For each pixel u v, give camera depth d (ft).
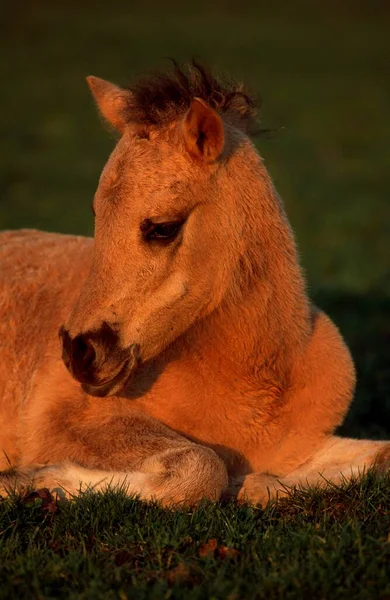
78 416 48.01
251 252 46.57
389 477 43.91
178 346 47.19
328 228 173.78
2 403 51.49
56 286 53.52
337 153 246.88
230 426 48.11
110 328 43.16
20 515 41.98
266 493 44.70
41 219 178.19
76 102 291.17
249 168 46.73
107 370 43.14
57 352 50.42
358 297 99.55
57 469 45.62
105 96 50.39
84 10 460.55
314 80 330.95
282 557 36.50
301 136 262.47
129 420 47.24
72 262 54.75
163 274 43.91
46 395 48.93
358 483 43.83
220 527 40.16
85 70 328.70
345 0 513.04
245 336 46.93
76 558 36.70
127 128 45.42
